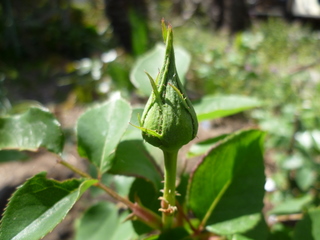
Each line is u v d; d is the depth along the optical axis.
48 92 0.41
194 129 0.06
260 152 0.09
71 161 0.27
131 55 0.47
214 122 0.32
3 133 0.09
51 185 0.07
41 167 0.26
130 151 0.09
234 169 0.09
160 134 0.06
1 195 0.24
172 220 0.08
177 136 0.06
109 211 0.13
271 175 0.23
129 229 0.10
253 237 0.08
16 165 0.27
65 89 0.42
